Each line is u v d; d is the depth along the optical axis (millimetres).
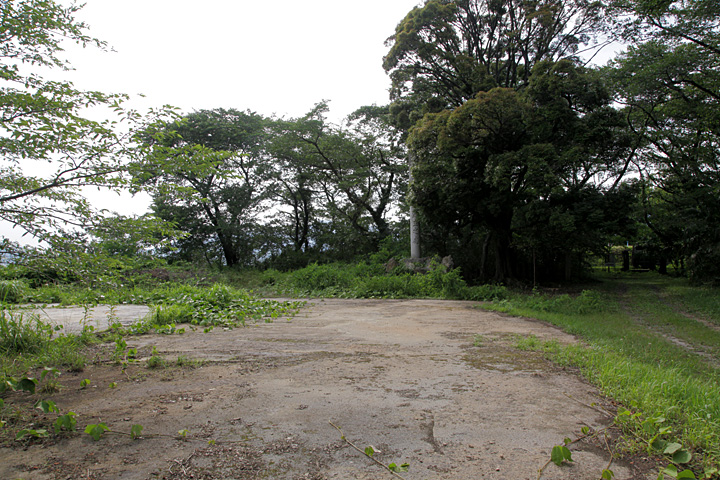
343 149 29938
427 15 21172
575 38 21844
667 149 23172
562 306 12938
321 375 4617
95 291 4883
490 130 18500
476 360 5414
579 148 17078
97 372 4621
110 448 2777
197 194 4875
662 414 3285
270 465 2578
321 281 18844
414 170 20406
